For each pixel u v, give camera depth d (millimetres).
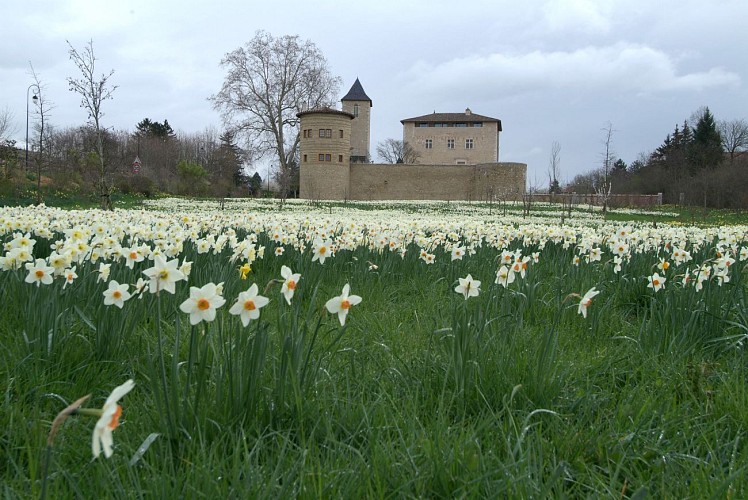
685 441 2693
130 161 44938
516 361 3309
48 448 1480
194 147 81188
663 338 4086
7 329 3754
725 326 4367
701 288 4742
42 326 3330
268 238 8297
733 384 3326
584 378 3463
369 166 63656
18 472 2131
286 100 59812
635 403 3029
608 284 6117
